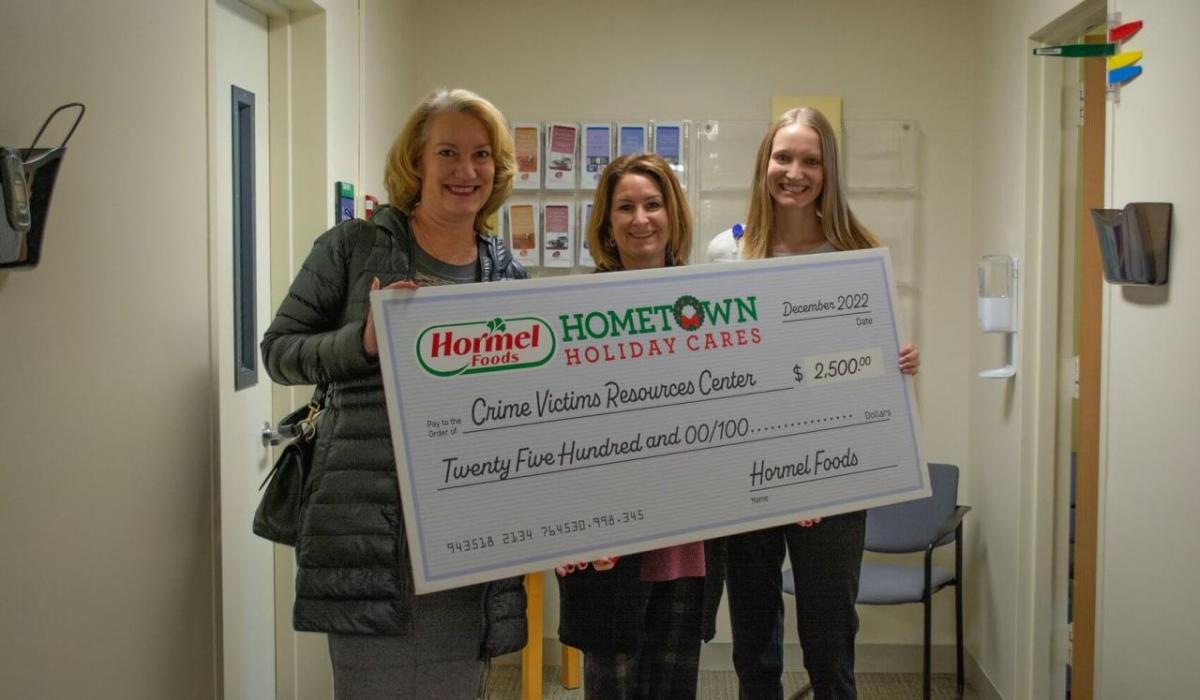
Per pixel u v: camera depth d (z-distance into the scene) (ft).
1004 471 11.03
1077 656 9.45
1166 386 7.20
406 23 12.23
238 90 8.43
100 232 5.45
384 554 5.91
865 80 12.36
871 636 12.51
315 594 5.95
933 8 12.30
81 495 5.28
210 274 6.93
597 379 6.12
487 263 6.54
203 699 6.89
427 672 6.18
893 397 6.73
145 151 5.97
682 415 6.28
